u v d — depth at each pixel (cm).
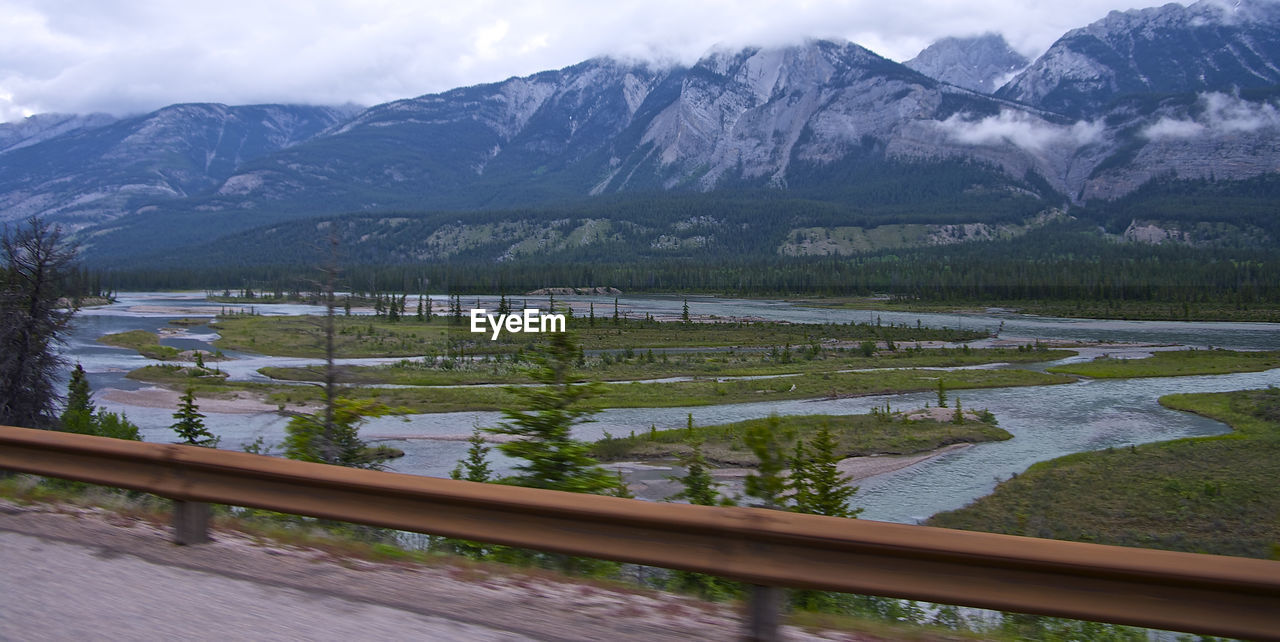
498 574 615
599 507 549
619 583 605
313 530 780
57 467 732
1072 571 458
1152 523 2327
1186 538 2144
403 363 6856
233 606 529
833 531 497
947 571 482
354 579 591
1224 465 3097
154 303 17275
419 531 600
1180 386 6034
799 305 17012
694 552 527
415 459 3447
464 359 7200
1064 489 2811
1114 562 449
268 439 3556
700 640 496
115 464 705
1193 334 10538
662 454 3353
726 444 3484
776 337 10088
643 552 539
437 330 9806
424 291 19238
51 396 2948
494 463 3219
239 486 657
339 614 518
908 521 2481
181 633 484
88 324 11250
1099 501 2612
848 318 13312
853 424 4178
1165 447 3531
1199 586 439
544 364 1000
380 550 667
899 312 15088
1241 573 430
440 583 588
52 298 2933
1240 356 7819
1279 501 2494
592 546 554
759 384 6072
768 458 881
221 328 10412
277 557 644
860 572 495
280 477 636
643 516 535
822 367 7369
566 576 616
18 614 511
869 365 7531
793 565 504
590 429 4297
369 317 12350
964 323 12581
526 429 983
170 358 7388
